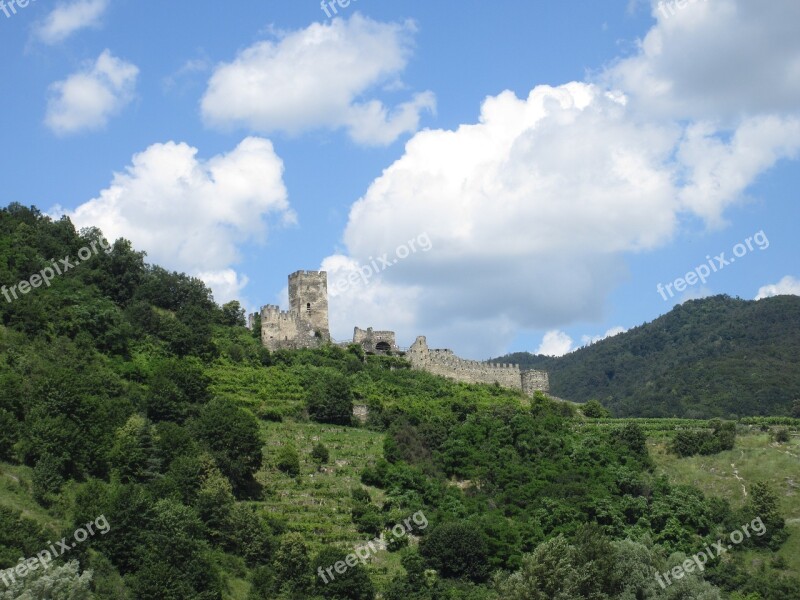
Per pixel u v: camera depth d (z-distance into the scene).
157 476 166.62
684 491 195.50
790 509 190.62
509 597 144.12
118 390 194.88
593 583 145.88
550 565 146.50
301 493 185.62
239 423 184.12
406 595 156.88
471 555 167.62
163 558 142.12
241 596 149.25
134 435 171.38
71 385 172.75
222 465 177.50
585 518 182.88
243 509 164.00
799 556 178.88
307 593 152.75
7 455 156.50
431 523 178.75
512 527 178.00
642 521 186.50
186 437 176.62
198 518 158.38
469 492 193.88
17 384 171.75
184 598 137.62
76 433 162.50
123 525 144.88
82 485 157.88
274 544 161.50
